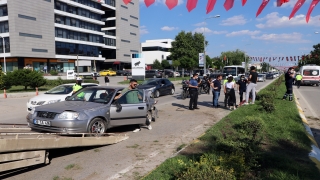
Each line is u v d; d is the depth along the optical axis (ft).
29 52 160.76
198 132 26.32
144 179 13.83
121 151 20.24
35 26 163.94
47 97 36.22
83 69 205.46
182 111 40.24
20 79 79.36
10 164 14.40
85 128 21.16
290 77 46.88
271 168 15.19
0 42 157.07
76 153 19.90
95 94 25.27
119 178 14.99
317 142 22.66
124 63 258.37
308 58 179.01
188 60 178.50
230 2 9.61
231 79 41.78
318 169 15.29
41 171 16.30
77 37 198.39
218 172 11.19
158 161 17.76
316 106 46.78
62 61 186.91
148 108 28.45
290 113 32.45
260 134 22.07
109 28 244.63
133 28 263.90
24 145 14.80
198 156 16.76
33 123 21.40
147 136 24.85
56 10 177.99
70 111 20.95
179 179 11.46
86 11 203.62
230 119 29.27
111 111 23.61
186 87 58.90
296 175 14.20
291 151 18.65
